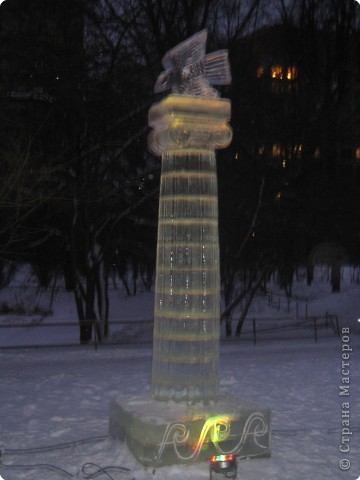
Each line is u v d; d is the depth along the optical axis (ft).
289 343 65.82
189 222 22.91
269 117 81.92
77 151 72.18
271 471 21.20
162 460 21.01
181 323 22.81
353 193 84.89
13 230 66.64
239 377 40.24
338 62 86.38
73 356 52.34
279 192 81.76
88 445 24.14
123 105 73.26
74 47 70.38
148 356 52.44
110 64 72.69
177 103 22.54
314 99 84.84
